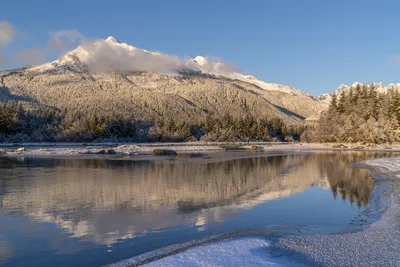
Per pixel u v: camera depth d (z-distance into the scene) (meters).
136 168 39.16
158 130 133.62
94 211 18.30
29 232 14.66
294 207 19.20
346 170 37.16
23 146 95.62
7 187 25.72
